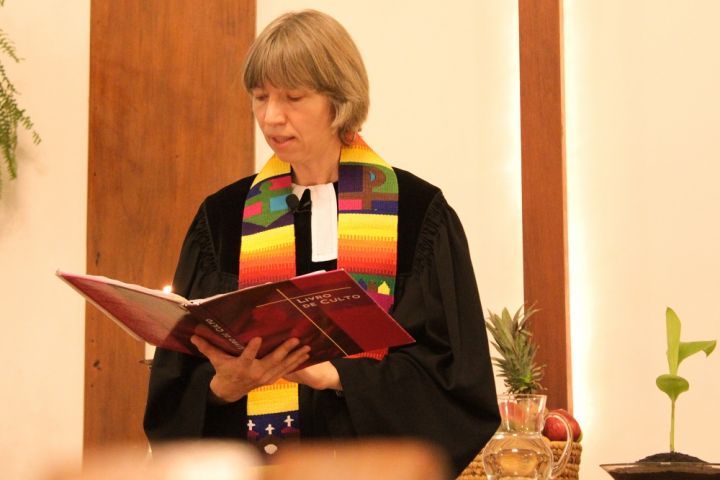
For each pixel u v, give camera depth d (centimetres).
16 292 512
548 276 494
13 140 506
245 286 287
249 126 514
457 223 289
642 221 490
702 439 465
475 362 266
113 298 233
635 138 495
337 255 284
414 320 272
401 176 296
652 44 496
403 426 256
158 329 241
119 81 518
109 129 515
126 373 503
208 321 226
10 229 515
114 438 500
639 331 486
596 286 497
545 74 502
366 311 225
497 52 521
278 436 273
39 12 529
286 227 290
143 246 509
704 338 471
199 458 62
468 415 262
